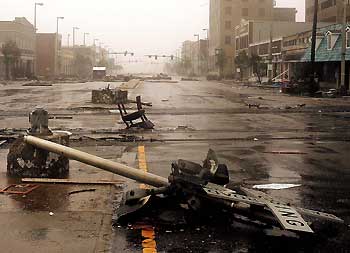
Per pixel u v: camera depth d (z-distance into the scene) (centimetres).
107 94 3281
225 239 601
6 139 1509
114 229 630
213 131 1802
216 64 12725
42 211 702
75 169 1005
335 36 5194
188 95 4562
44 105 3116
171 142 1493
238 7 13462
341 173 1026
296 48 6575
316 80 4684
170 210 675
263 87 6544
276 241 597
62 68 14125
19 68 9512
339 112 2731
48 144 896
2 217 673
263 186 897
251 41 10175
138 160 1159
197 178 670
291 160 1180
